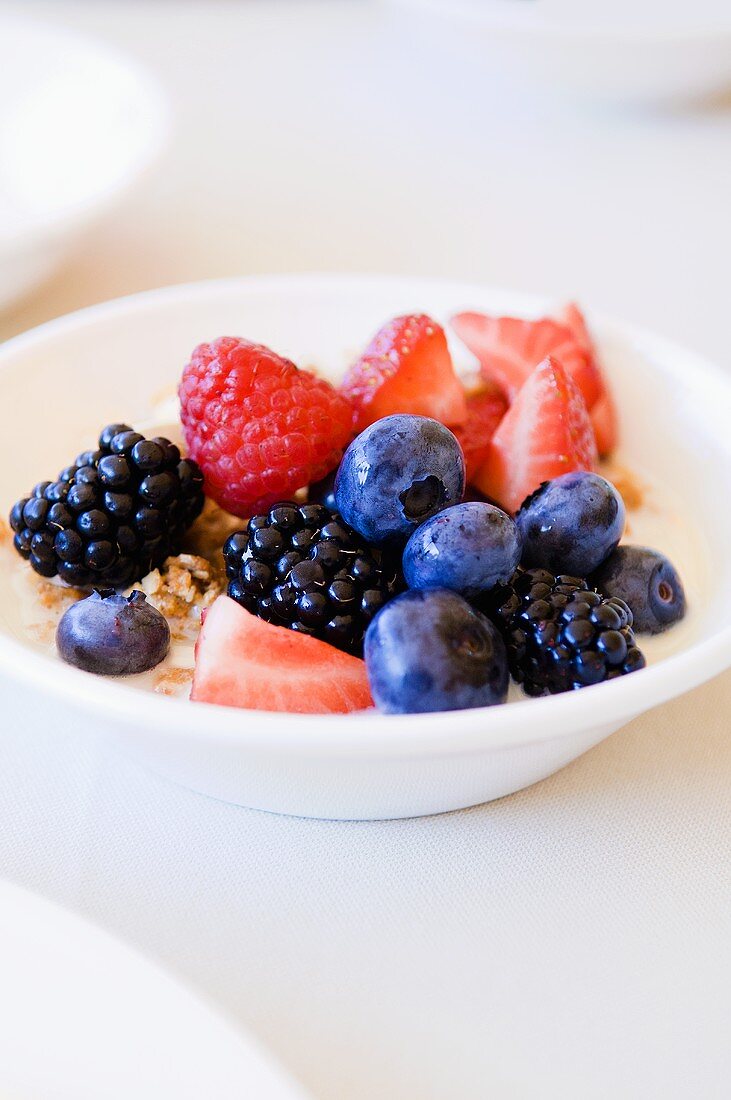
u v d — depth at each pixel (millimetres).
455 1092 182
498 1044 186
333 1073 183
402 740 183
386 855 208
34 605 229
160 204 372
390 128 421
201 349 234
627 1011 190
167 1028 169
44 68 346
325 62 473
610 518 220
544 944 197
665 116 428
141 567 229
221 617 209
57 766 219
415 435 214
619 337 268
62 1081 166
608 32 379
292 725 184
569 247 351
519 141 413
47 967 173
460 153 404
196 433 233
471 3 401
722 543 244
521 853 208
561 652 203
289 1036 187
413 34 489
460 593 206
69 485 226
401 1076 183
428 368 240
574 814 213
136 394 270
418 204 372
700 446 255
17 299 298
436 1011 190
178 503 230
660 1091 182
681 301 330
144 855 207
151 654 214
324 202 373
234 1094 163
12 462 250
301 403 230
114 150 325
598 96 416
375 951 196
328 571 211
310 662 207
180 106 435
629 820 212
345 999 191
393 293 281
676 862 207
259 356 231
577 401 243
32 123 344
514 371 260
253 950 196
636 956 196
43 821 211
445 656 196
